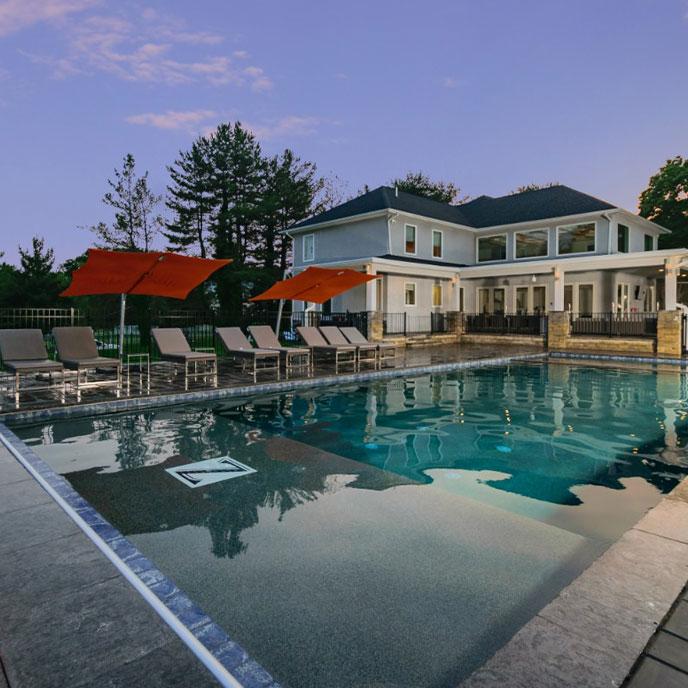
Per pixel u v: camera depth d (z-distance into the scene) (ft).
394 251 77.82
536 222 78.89
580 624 6.99
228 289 114.32
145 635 6.63
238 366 42.27
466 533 11.59
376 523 12.15
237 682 5.84
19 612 7.06
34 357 27.61
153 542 11.05
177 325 65.82
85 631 6.67
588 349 59.00
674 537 9.71
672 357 48.52
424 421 24.31
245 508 13.02
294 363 44.47
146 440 20.03
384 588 9.16
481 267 74.74
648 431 22.43
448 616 8.28
